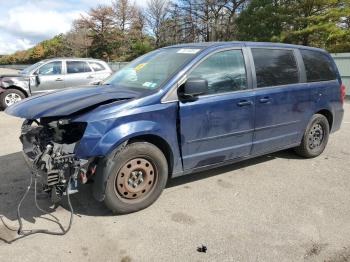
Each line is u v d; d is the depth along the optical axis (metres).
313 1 28.47
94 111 3.85
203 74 4.55
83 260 3.30
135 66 5.18
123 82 4.89
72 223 3.92
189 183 5.06
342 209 4.35
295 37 29.38
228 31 42.69
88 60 13.38
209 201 4.51
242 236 3.71
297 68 5.75
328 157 6.37
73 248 3.47
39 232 3.73
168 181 5.11
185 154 4.46
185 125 4.36
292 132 5.73
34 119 4.07
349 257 3.39
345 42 28.20
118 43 60.09
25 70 13.27
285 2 30.58
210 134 4.61
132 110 3.97
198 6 45.28
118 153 3.95
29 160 4.11
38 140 4.17
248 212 4.24
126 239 3.64
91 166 3.88
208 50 4.66
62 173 3.74
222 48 4.79
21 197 4.54
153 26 55.47
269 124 5.29
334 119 6.50
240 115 4.86
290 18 29.66
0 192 4.69
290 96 5.51
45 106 3.96
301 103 5.73
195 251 3.45
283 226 3.92
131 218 4.06
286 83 5.53
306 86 5.80
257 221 4.03
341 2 28.47
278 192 4.82
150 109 4.08
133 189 4.12
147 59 5.19
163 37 53.69
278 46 5.55
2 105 12.01
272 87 5.29
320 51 6.34
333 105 6.38
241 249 3.49
